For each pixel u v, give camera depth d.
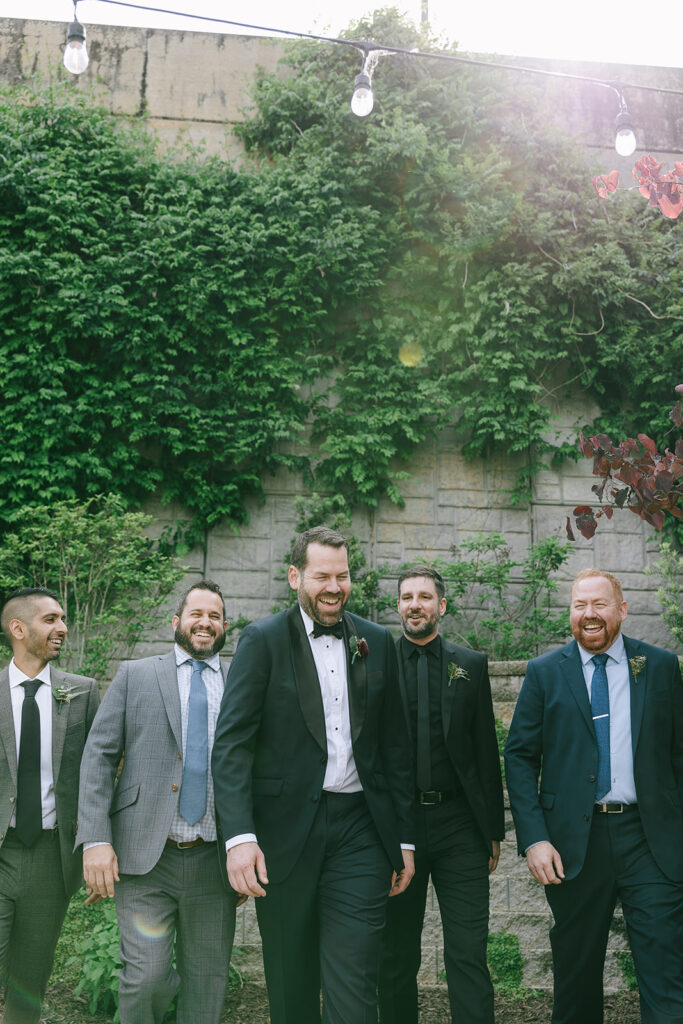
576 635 3.79
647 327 8.73
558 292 8.66
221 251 8.35
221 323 8.28
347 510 8.36
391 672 3.27
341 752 3.07
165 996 3.15
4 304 7.95
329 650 3.19
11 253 8.01
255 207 8.55
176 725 3.45
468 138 8.85
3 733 3.55
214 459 8.08
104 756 3.41
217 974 3.28
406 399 8.44
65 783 3.62
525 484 8.61
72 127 8.48
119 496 7.36
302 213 8.47
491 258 8.69
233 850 2.84
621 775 3.60
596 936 3.53
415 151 8.41
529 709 3.90
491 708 4.00
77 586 7.04
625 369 8.70
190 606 3.60
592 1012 3.57
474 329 8.63
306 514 8.26
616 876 3.50
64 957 4.85
